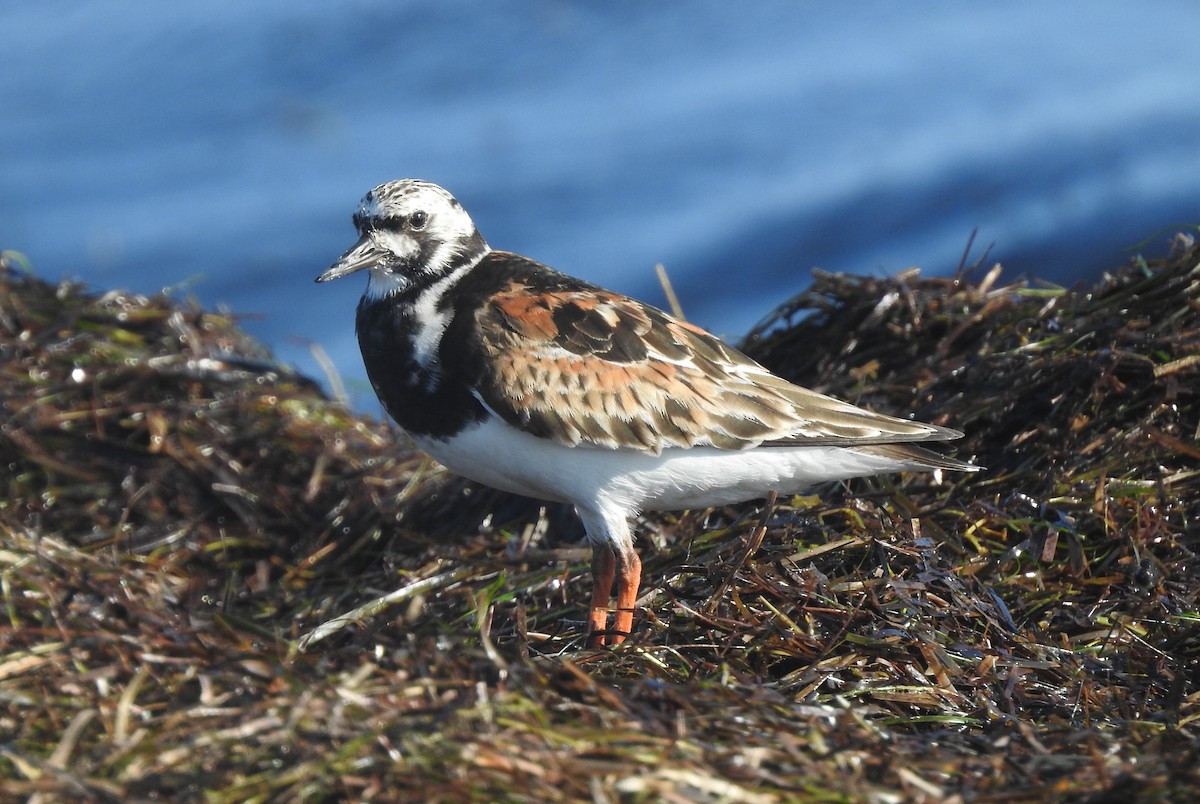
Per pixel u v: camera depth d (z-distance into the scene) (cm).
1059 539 912
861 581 859
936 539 915
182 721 637
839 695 744
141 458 1207
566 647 885
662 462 913
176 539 1135
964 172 2328
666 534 1053
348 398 1399
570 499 937
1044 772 648
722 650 814
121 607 761
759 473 931
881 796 606
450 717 634
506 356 903
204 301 2072
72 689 676
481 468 947
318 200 2322
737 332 2017
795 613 849
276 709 639
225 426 1240
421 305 955
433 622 841
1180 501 923
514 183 2353
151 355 1302
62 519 1152
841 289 1216
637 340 920
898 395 1116
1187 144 2345
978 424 1050
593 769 604
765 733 666
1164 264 1127
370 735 616
